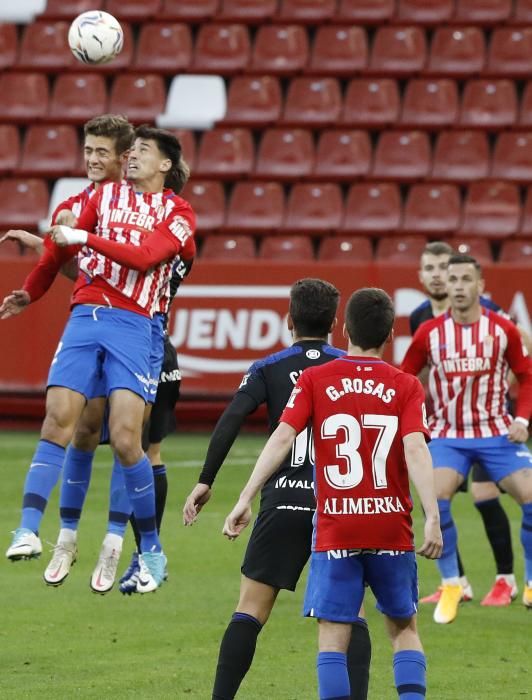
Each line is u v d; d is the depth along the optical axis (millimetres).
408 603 18891
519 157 67125
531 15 73000
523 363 30422
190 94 69938
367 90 69688
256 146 69625
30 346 55781
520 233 63531
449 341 30484
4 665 25016
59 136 68000
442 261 34250
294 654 26297
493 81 69750
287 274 55656
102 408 24922
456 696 23000
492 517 31969
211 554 36562
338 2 74000
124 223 24359
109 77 71938
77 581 33250
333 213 64562
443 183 65875
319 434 18922
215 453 20953
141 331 24516
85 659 25578
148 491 24938
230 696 20469
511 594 32062
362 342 19250
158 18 73562
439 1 73688
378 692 23453
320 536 18875
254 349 55750
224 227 63469
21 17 74000
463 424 30562
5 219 65188
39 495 23359
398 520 18750
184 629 28312
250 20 73438
